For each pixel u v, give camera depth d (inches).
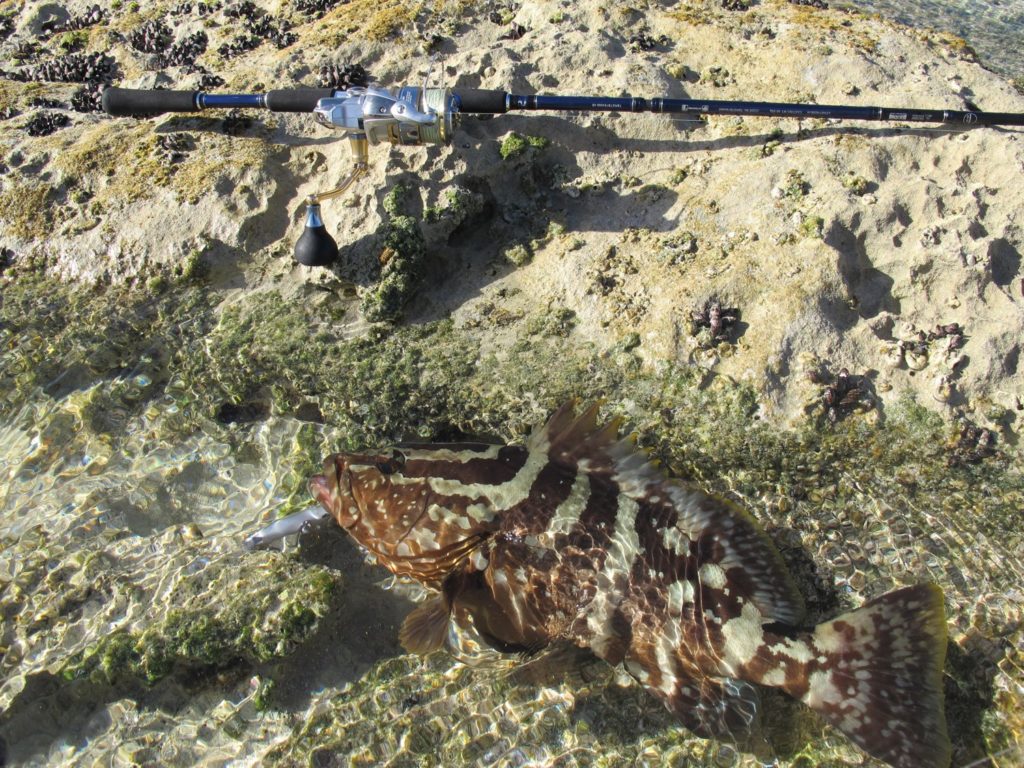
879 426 39.1
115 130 51.1
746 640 32.1
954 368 39.6
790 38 51.2
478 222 46.8
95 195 48.9
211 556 38.3
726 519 33.7
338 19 54.0
